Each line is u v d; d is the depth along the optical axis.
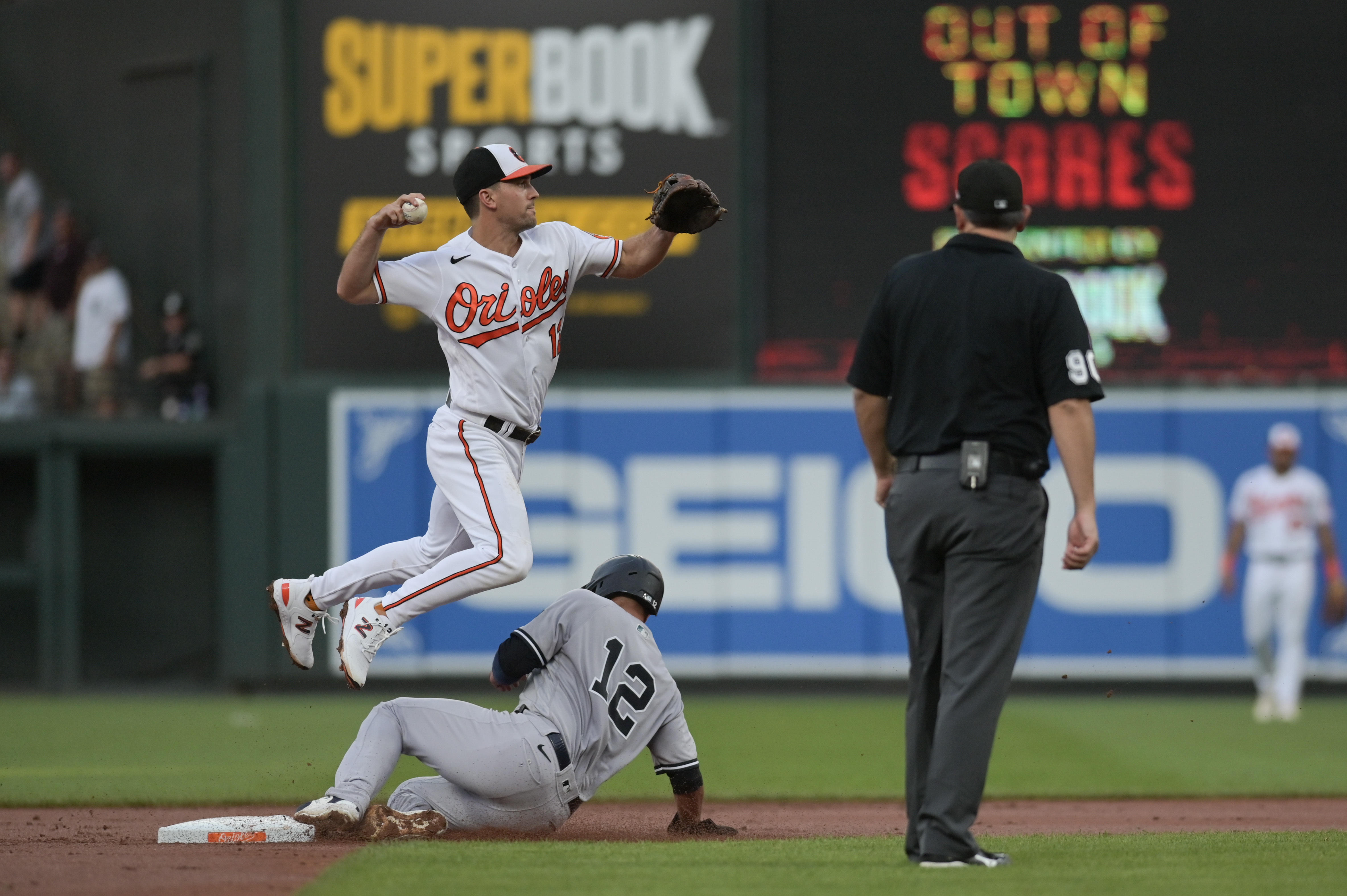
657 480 42.47
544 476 42.53
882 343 15.22
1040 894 12.68
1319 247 41.41
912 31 41.97
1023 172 41.72
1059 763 29.47
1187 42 41.38
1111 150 41.53
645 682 17.12
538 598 42.41
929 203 42.03
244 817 17.59
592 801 23.55
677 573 42.41
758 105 42.19
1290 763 29.41
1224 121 41.38
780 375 42.59
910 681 15.18
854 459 42.19
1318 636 41.75
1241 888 13.06
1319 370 41.47
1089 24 41.47
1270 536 37.22
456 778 16.58
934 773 14.34
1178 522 41.66
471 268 16.36
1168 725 36.31
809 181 42.31
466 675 42.44
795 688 42.28
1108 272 41.66
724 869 14.13
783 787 25.70
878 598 42.06
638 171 42.38
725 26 42.25
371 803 16.72
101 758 29.22
